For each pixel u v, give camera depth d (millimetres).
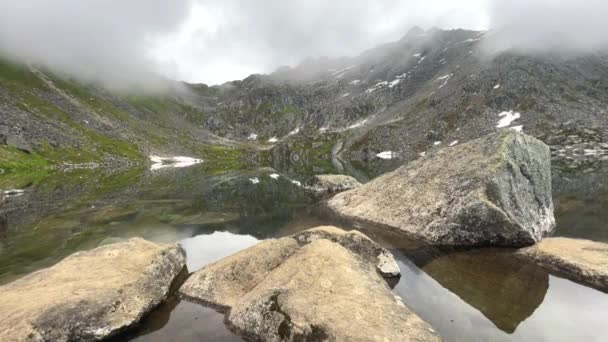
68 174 95125
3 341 9516
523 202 20359
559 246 17062
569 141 138625
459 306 12227
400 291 13586
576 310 11781
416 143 187875
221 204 38219
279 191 48812
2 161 107750
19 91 180750
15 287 12555
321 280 12125
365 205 27641
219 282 13977
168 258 15820
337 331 9719
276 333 10477
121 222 29266
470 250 18625
